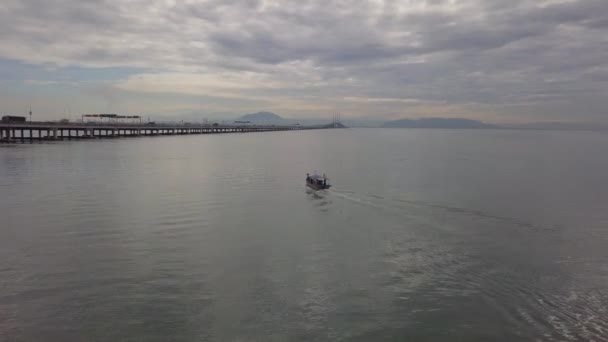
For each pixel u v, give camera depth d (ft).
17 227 105.81
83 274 76.89
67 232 102.06
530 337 57.16
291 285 72.79
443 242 96.37
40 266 80.43
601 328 59.31
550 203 141.18
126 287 71.72
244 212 126.00
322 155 348.59
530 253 89.51
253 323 60.75
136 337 57.36
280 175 212.43
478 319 61.67
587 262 84.43
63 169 218.18
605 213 127.03
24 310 63.93
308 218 118.52
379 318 62.13
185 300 67.36
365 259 85.15
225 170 231.50
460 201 144.25
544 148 463.83
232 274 77.36
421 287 72.23
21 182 174.09
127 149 371.76
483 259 85.35
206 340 56.70
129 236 99.60
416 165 266.57
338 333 58.34
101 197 145.07
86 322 60.85
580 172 229.86
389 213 124.77
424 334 58.08
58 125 485.15
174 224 111.04
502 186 177.88
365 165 266.16
